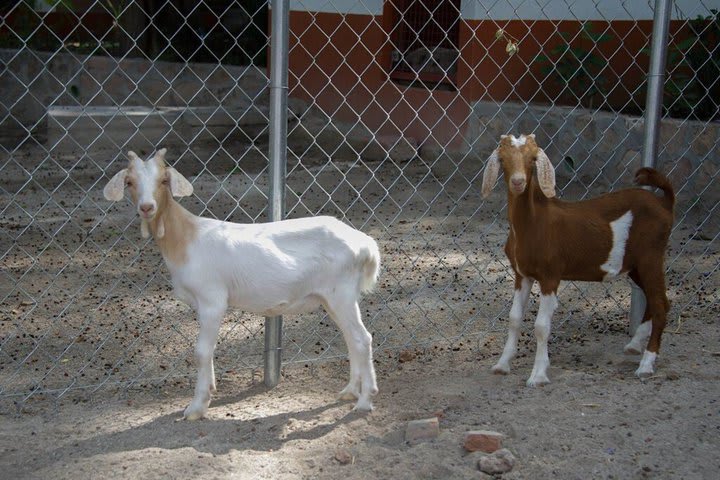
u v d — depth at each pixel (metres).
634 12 10.27
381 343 5.17
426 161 10.98
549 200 4.38
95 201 8.88
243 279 3.90
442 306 5.86
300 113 12.92
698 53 8.96
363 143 11.93
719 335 5.16
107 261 6.84
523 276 4.51
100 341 5.15
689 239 7.42
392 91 11.73
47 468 3.49
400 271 6.67
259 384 4.54
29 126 13.70
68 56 13.91
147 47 15.64
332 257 3.98
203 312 3.91
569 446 3.69
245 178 10.30
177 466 3.49
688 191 8.38
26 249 7.11
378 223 8.20
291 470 3.51
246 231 3.95
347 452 3.63
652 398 4.17
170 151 11.82
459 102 10.76
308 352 5.05
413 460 3.58
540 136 9.84
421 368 4.76
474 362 4.83
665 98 9.05
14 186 9.50
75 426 3.95
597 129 9.18
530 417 3.96
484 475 3.48
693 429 3.84
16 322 5.44
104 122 11.77
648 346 4.53
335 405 4.21
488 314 5.70
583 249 4.38
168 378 4.60
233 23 15.93
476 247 7.37
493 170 4.20
